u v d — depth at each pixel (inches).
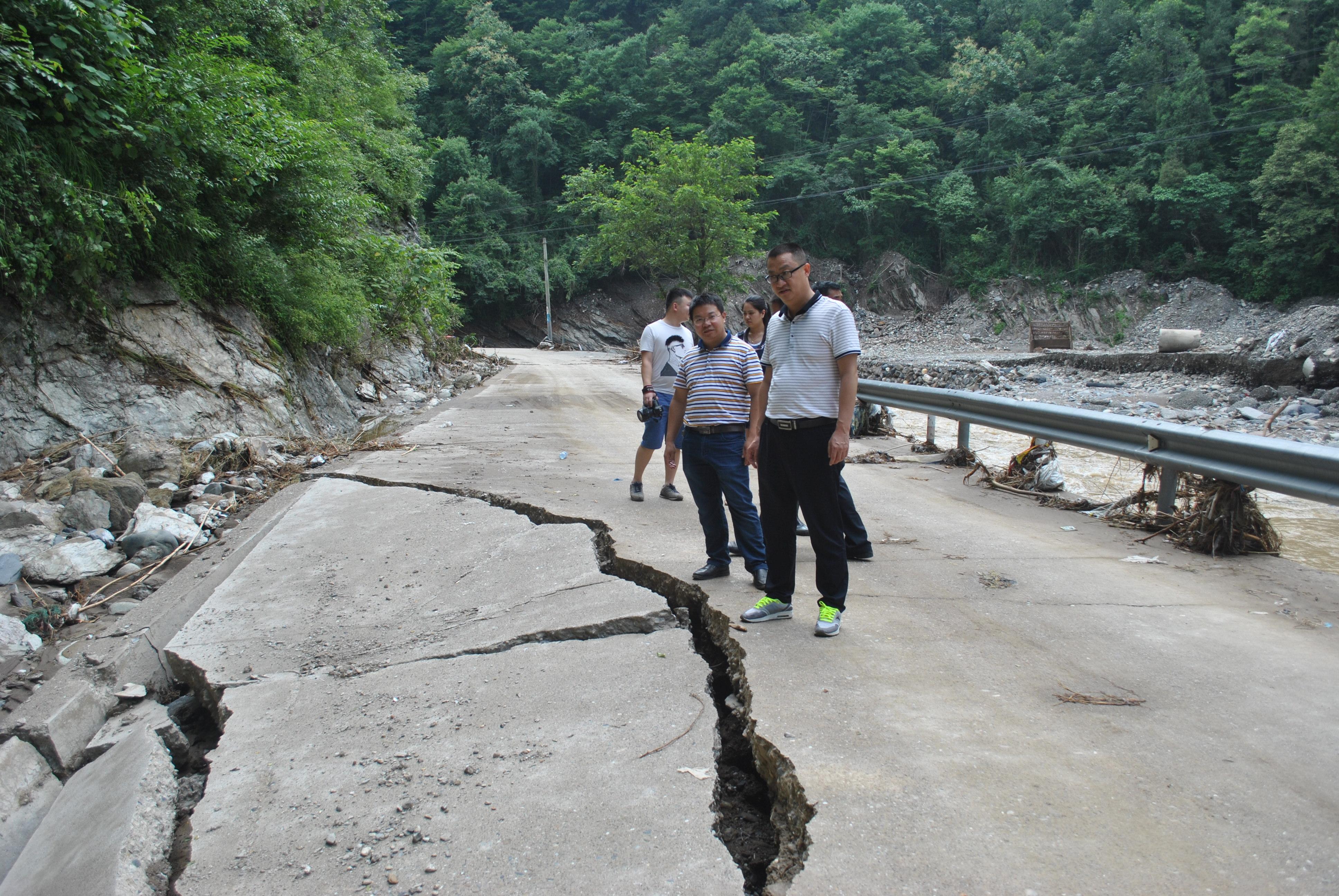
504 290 2148.1
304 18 669.9
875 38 2664.9
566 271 2197.3
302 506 245.8
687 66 2583.7
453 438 392.8
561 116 2439.7
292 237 421.1
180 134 311.3
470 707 124.2
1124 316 2092.8
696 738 112.7
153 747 119.7
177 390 305.1
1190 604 167.0
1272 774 101.6
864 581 180.9
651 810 96.3
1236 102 2220.7
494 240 2185.0
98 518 216.2
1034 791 97.4
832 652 139.6
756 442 163.3
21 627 163.2
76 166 270.5
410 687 132.3
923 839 88.0
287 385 372.2
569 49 2667.3
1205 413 632.4
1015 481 295.3
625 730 115.5
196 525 231.5
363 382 541.6
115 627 166.4
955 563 195.5
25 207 248.7
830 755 105.2
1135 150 2235.5
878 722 114.3
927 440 378.3
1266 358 732.0
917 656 138.3
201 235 333.1
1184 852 86.0
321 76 601.0
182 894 85.4
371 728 119.2
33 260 251.3
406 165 842.2
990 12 2815.0
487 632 152.4
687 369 179.9
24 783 123.3
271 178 367.2
